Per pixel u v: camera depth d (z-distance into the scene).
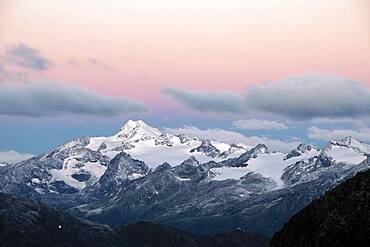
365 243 196.00
